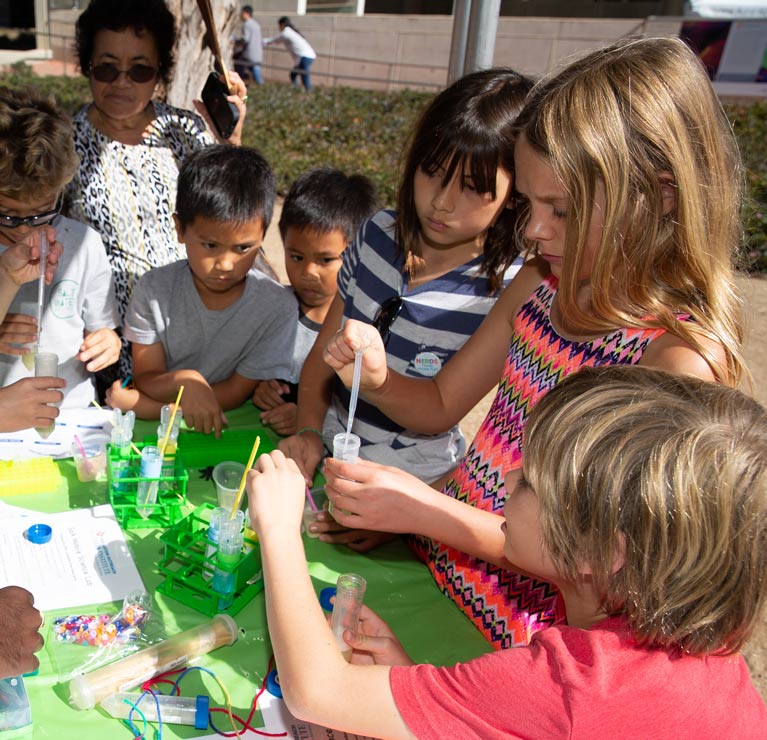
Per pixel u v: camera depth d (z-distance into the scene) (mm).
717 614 941
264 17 19500
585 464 979
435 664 1525
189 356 2600
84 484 1913
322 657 1126
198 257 2334
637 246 1275
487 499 1648
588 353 1438
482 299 2135
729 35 13250
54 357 1883
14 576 1537
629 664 977
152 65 2736
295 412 2414
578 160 1228
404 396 1798
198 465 2107
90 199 2787
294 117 12797
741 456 932
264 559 1222
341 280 2344
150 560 1676
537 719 974
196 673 1413
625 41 1354
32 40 22047
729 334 1286
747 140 10367
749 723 985
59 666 1364
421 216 1955
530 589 1565
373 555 1872
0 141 1948
